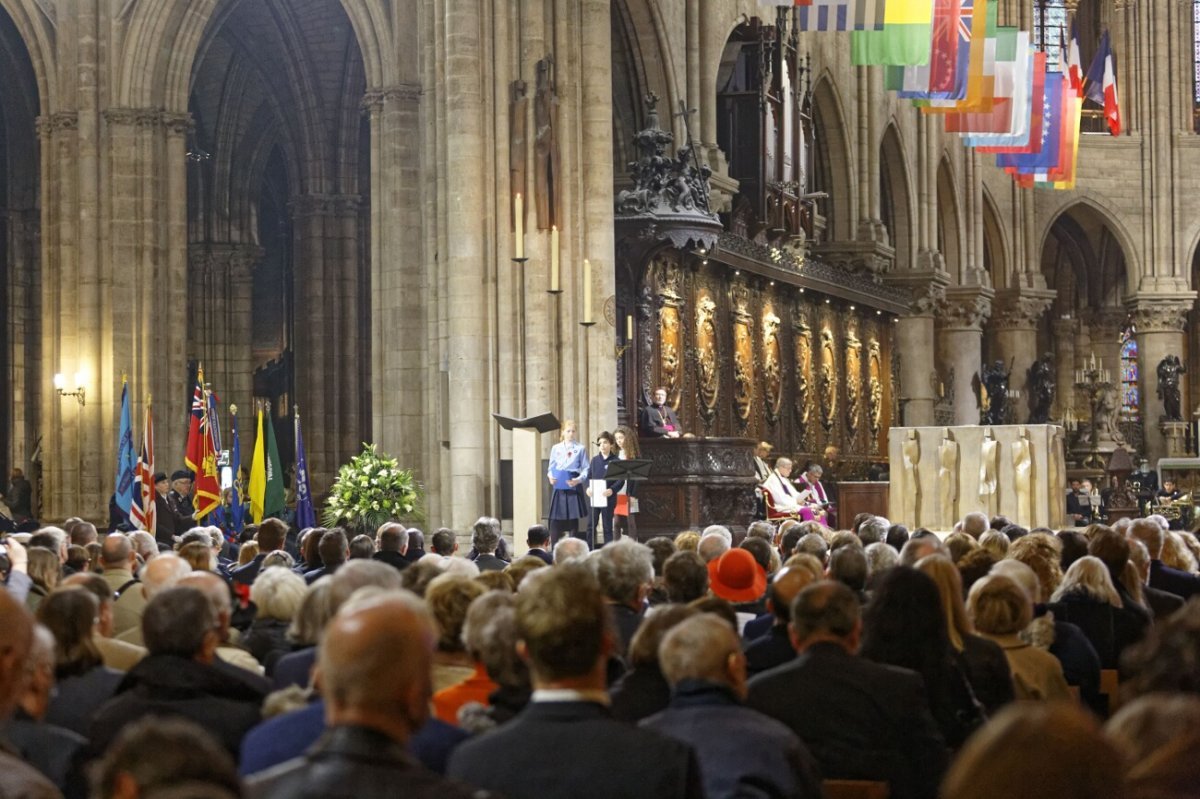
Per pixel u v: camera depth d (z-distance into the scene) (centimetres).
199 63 3800
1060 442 2869
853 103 4894
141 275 3381
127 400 2831
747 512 3089
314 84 4378
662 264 3553
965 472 2844
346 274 4475
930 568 866
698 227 3259
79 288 3375
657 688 725
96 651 766
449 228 2903
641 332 3441
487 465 2895
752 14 4147
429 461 2994
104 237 3378
